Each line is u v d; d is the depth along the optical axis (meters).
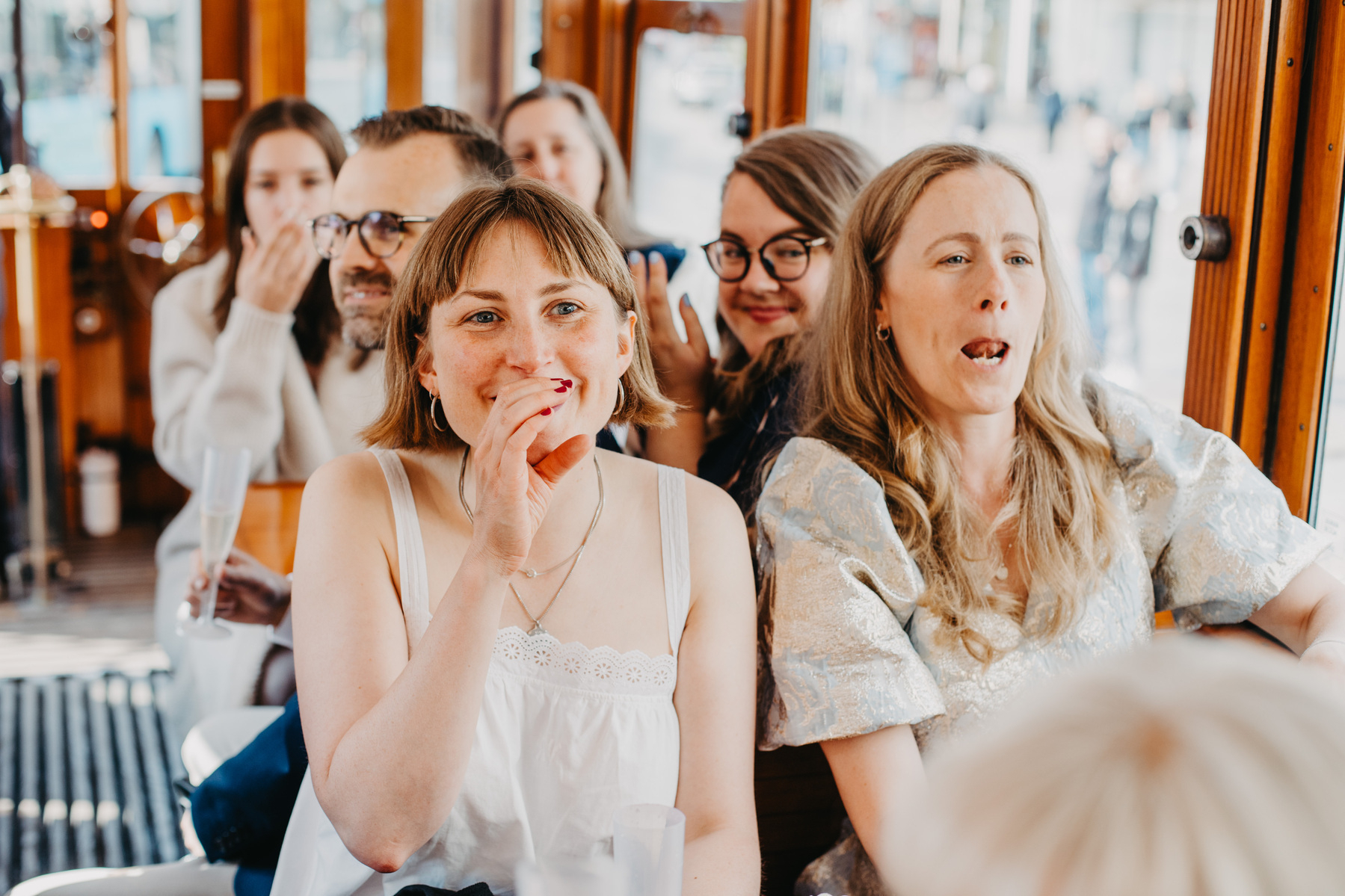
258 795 1.39
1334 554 1.46
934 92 8.70
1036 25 8.88
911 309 1.35
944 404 1.39
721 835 1.17
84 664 3.62
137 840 2.60
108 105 4.75
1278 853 0.37
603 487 1.30
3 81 4.63
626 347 1.24
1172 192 7.43
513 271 1.16
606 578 1.26
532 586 1.25
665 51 3.21
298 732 1.39
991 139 8.93
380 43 3.99
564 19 3.49
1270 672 0.42
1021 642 1.33
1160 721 0.40
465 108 3.91
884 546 1.32
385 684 1.16
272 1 3.99
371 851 1.07
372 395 1.96
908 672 1.27
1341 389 1.51
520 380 1.16
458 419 1.19
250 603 1.82
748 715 1.26
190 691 2.62
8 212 4.05
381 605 1.20
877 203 1.40
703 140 3.06
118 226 4.86
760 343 1.93
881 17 8.45
